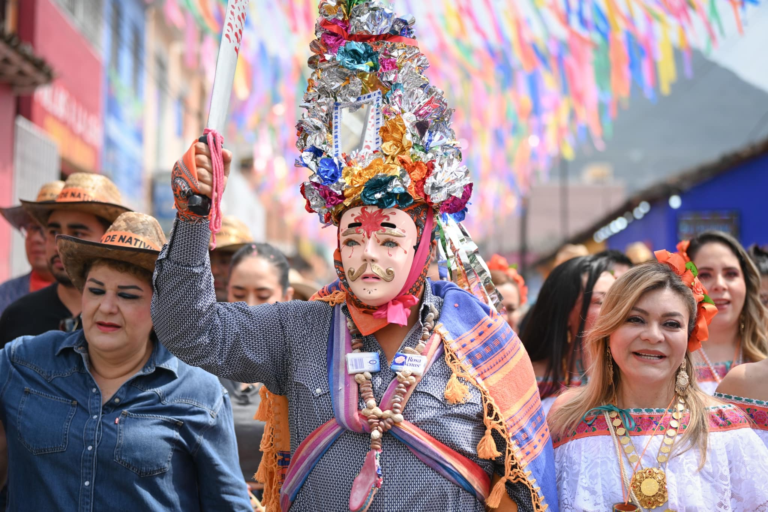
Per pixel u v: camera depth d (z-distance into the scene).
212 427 3.72
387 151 3.19
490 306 3.46
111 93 17.44
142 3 18.86
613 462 3.59
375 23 3.28
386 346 3.25
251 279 5.53
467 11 9.01
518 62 10.27
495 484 3.15
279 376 3.30
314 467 3.13
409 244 3.16
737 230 22.19
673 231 23.19
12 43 10.40
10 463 3.64
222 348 3.11
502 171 15.62
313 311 3.33
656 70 8.56
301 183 3.34
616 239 30.64
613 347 3.73
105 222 5.44
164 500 3.56
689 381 3.79
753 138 22.77
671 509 3.45
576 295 5.02
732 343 5.56
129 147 18.92
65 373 3.68
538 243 40.03
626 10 7.92
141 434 3.55
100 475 3.51
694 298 3.73
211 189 2.87
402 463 3.02
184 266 2.90
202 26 9.94
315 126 3.33
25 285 6.53
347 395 3.09
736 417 3.67
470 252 3.64
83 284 3.92
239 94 10.35
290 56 10.03
